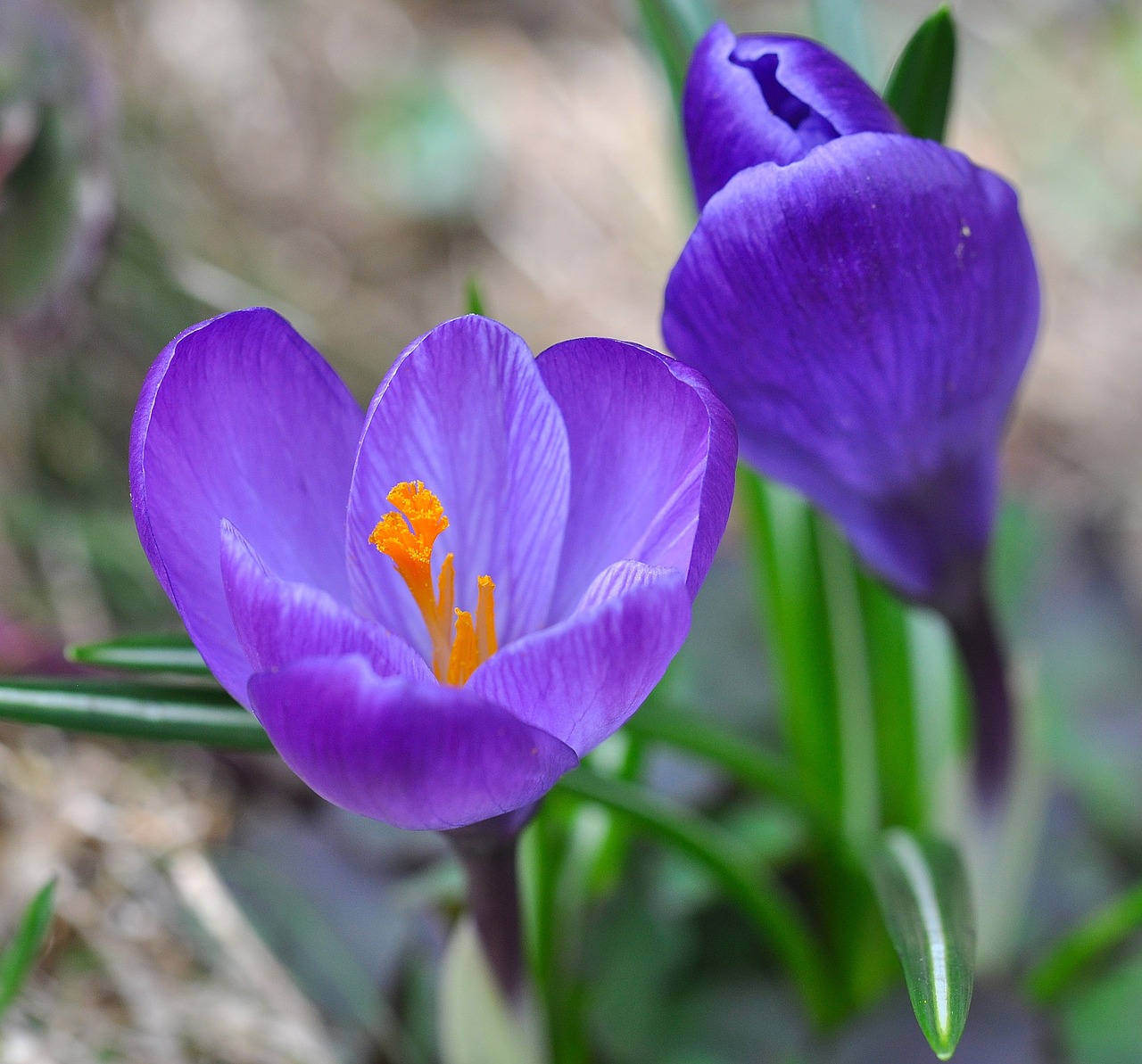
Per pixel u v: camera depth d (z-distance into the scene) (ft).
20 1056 1.13
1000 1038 1.16
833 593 1.15
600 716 0.87
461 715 0.83
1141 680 1.39
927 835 1.09
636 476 0.93
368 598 0.94
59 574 1.43
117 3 1.84
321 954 1.19
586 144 2.23
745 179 0.91
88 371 1.56
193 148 1.85
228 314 0.91
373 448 0.93
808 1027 1.23
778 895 1.30
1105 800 1.33
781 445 0.97
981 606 1.04
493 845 0.95
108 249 1.31
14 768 1.26
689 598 0.86
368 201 2.05
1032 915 1.29
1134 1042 1.18
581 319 2.02
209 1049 1.16
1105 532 1.52
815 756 1.17
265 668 0.87
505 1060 1.04
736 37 0.96
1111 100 2.33
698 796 1.29
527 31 2.42
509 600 0.95
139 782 1.27
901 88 1.04
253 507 0.93
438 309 1.99
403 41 2.27
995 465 1.01
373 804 0.85
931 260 0.92
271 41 2.10
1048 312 2.06
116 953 1.18
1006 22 2.45
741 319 0.93
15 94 1.26
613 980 1.23
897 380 0.94
